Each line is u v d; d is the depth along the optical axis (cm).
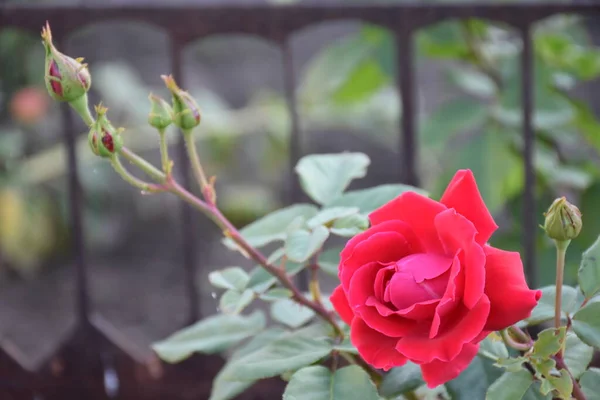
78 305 142
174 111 106
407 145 137
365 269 100
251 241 112
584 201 147
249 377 106
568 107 144
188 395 141
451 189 102
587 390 106
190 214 140
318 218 107
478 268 98
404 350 98
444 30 153
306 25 134
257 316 118
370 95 174
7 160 278
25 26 135
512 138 151
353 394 104
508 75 146
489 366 108
